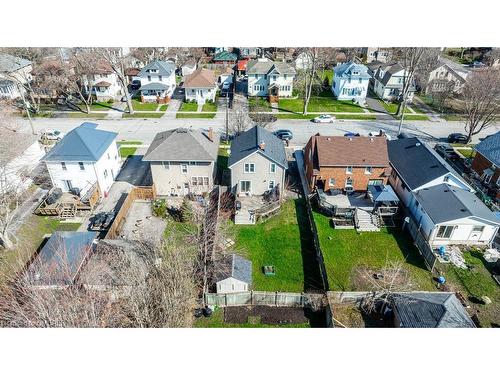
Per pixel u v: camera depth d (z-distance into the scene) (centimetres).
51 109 6450
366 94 7344
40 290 2405
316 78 7900
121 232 3466
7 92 6600
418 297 2584
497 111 5619
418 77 7325
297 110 6588
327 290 2853
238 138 4366
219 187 3691
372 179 4050
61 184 3906
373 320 2677
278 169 3866
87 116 6212
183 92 7475
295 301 2750
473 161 4612
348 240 3416
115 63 5941
